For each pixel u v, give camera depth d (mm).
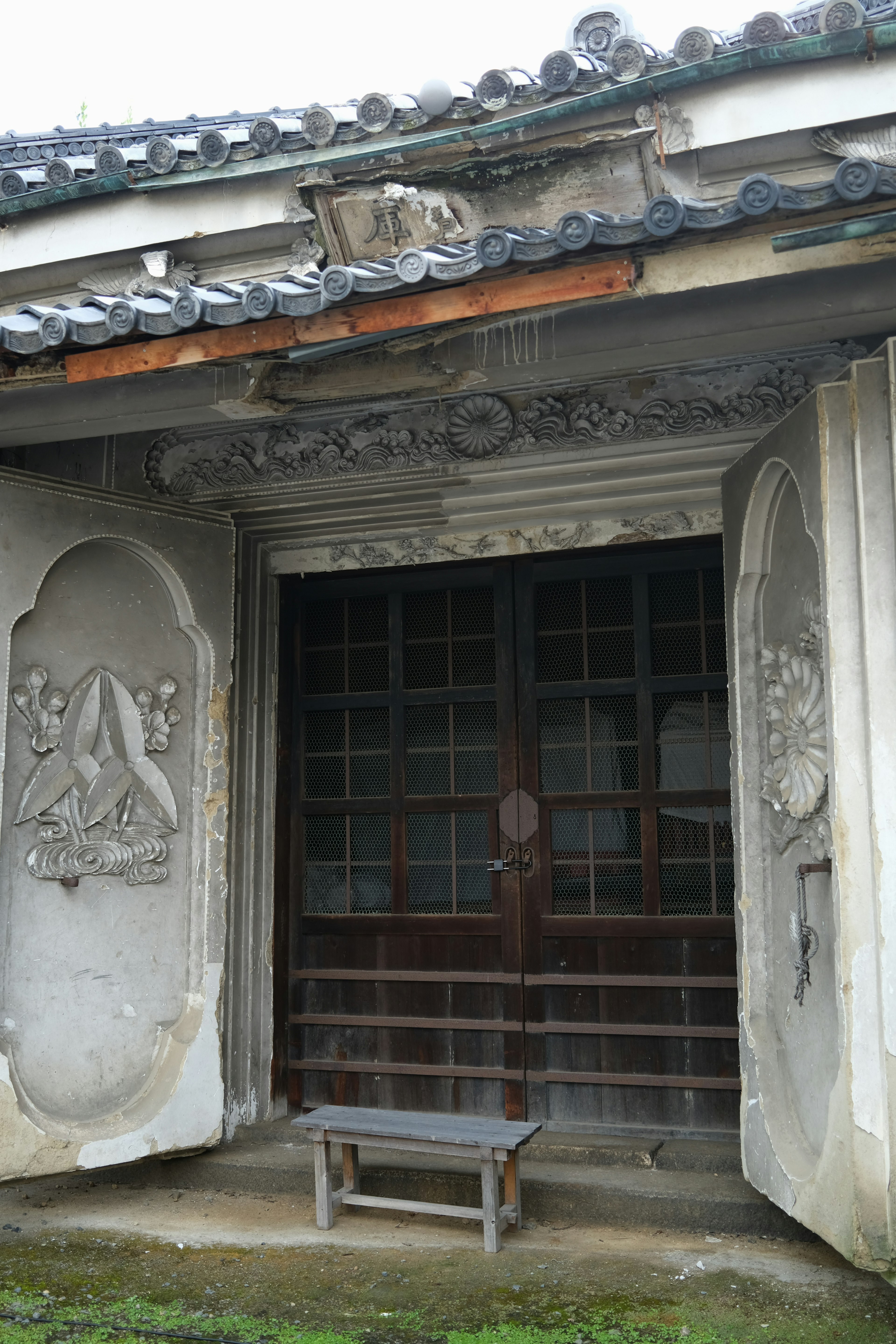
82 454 4832
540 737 4703
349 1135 3770
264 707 4906
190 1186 4281
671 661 4566
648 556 4594
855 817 3057
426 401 4410
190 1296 3293
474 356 3355
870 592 3094
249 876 4762
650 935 4434
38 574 4051
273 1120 4727
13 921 3941
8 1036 3871
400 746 4871
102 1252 3637
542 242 2758
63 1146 3857
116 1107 4094
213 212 4316
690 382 4137
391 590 4949
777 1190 3438
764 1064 3627
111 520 4266
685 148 3740
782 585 3711
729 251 2826
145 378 3643
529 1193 3922
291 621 5074
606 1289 3287
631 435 4172
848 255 2775
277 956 4844
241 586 4855
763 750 3807
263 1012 4770
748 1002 3727
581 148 3852
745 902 3773
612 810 4582
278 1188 4191
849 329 3109
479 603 4859
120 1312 3193
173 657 4488
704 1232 3738
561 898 4602
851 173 2531
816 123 3609
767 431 4027
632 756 4582
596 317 3227
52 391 3730
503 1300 3229
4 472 4004
